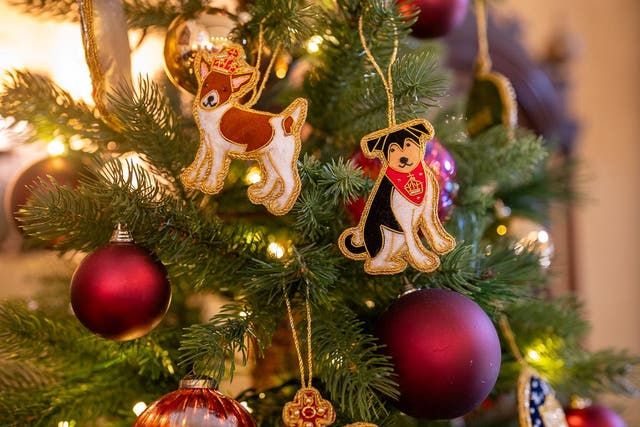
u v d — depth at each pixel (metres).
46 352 0.72
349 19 0.68
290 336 0.76
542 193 0.95
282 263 0.62
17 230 0.77
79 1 0.65
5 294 1.03
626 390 0.82
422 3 0.72
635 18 1.55
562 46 1.38
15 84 0.71
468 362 0.59
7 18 1.04
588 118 1.51
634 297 1.52
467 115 0.88
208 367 0.60
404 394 0.60
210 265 0.66
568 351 0.81
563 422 0.73
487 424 0.87
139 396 0.72
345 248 0.61
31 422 0.68
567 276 1.42
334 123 0.75
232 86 0.62
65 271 0.88
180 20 0.68
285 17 0.65
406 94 0.66
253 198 0.61
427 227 0.61
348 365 0.60
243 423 0.59
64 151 0.77
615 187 1.52
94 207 0.66
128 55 0.67
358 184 0.61
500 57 1.34
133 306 0.61
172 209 0.64
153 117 0.65
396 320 0.61
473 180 0.80
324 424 0.59
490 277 0.69
